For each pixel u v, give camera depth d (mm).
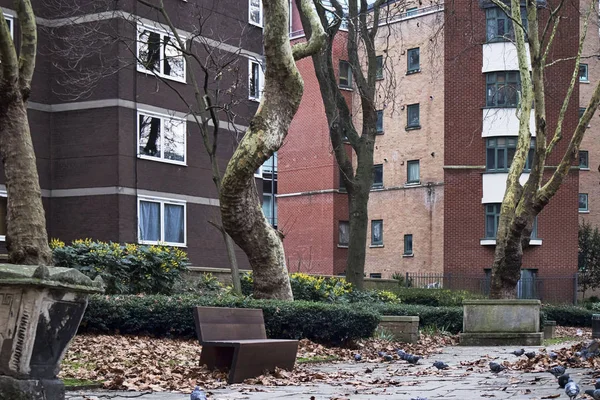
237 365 10117
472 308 20859
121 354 12742
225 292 21734
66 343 6887
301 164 52750
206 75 20484
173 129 29031
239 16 31844
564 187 44281
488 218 44219
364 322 17000
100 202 27062
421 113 48125
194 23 29781
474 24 43844
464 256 44312
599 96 23969
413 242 48281
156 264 20453
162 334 16234
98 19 27062
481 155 44281
